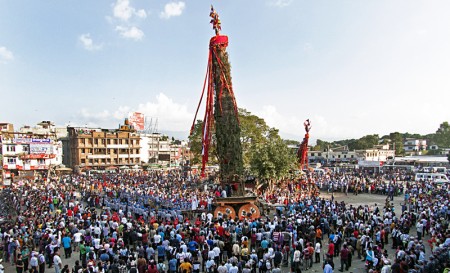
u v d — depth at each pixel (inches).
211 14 1321.4
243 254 738.2
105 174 2979.8
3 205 1643.7
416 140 6289.4
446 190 1688.0
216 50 1295.5
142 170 3659.0
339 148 5221.5
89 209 1282.0
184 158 5324.8
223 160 1288.1
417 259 695.1
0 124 3304.6
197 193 1722.4
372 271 596.4
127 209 1331.2
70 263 850.8
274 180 1734.7
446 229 980.6
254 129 2139.5
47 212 1250.6
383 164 3489.2
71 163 3912.4
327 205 1301.7
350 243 848.9
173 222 1050.7
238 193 1274.6
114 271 641.6
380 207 1595.7
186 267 660.1
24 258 791.7
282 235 824.9
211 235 820.0
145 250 751.7
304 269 791.7
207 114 1331.2
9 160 2955.2
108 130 4217.5
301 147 2156.7
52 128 4153.5
